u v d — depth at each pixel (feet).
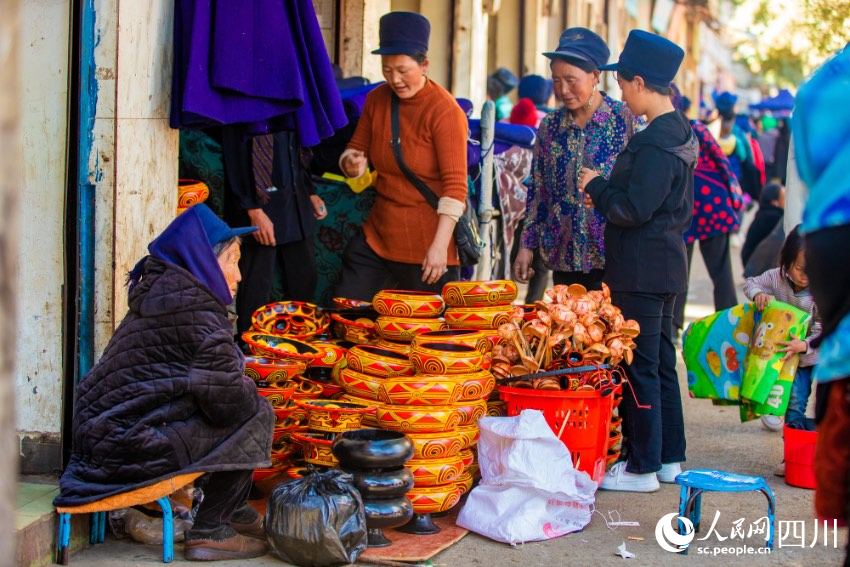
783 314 17.69
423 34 17.71
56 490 13.37
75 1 13.52
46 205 13.66
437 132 17.80
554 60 18.35
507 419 14.69
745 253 35.76
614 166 16.70
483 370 15.21
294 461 15.80
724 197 28.02
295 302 17.72
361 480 13.30
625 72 16.56
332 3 26.86
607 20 71.92
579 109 18.53
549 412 15.23
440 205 17.71
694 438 21.09
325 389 16.57
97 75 13.60
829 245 8.27
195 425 12.51
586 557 13.69
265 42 15.37
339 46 26.96
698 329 18.93
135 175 14.16
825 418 8.68
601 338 15.42
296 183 18.61
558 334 15.29
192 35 14.82
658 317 16.57
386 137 18.25
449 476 14.29
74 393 13.76
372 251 18.75
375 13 27.50
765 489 14.11
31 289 13.75
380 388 14.42
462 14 34.78
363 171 18.84
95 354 13.83
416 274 18.54
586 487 14.92
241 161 17.69
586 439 15.37
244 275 18.30
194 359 12.28
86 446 12.36
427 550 13.52
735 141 37.93
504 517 14.21
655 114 16.53
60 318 13.70
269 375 15.08
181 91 15.03
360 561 13.11
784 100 54.80
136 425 12.18
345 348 17.40
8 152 5.38
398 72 17.67
